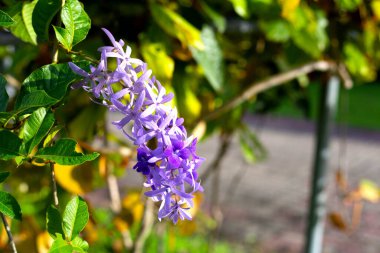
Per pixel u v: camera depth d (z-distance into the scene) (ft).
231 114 5.32
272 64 5.41
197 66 4.14
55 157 2.00
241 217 16.52
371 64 5.36
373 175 22.31
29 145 2.00
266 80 4.40
